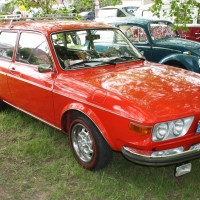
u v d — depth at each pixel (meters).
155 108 3.43
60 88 4.23
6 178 4.01
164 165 3.40
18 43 5.16
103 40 4.98
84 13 20.14
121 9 15.94
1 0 8.98
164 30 8.49
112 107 3.59
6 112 6.01
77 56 4.59
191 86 3.94
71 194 3.69
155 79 4.11
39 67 4.46
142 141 3.37
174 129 3.44
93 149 3.93
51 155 4.50
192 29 9.76
